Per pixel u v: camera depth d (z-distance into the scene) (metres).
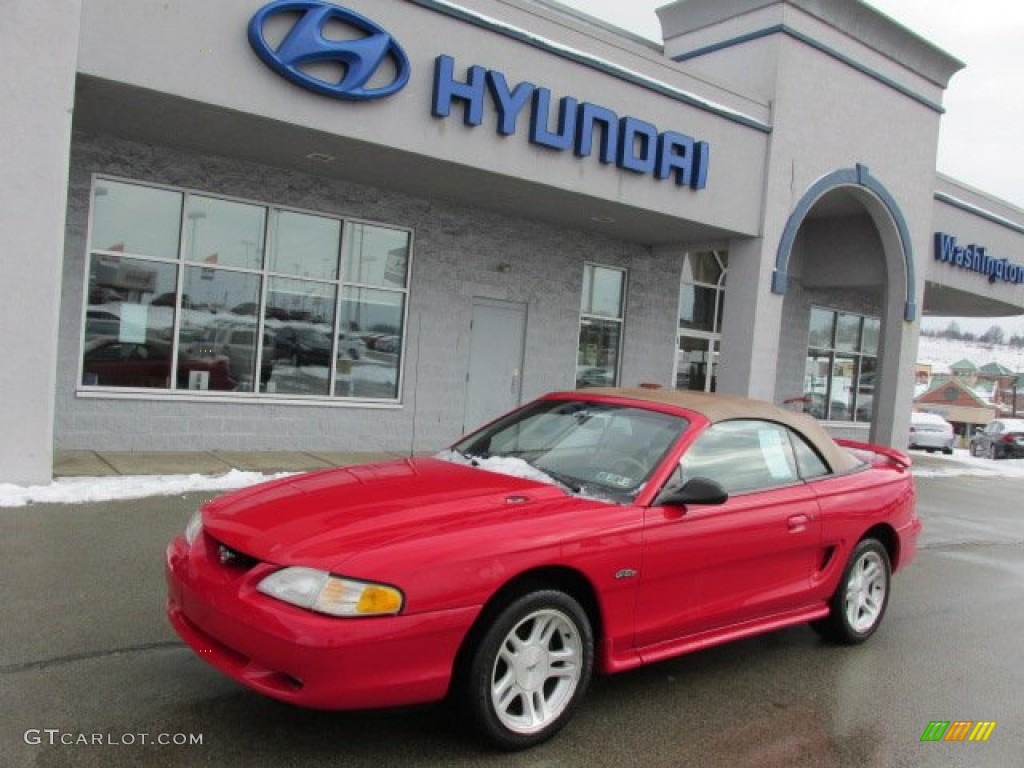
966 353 136.88
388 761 3.61
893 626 6.25
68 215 9.59
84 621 4.87
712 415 5.00
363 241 11.76
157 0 7.97
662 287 15.35
